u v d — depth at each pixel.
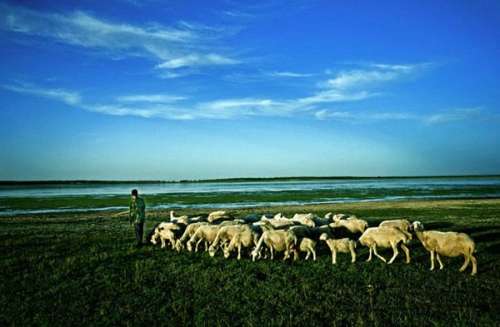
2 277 11.58
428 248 12.10
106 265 12.98
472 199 48.50
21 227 24.34
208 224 17.03
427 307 8.87
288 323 8.18
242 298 9.73
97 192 96.25
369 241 13.61
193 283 10.99
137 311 9.01
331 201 52.19
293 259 14.00
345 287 10.34
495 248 14.98
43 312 8.98
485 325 7.81
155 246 16.58
